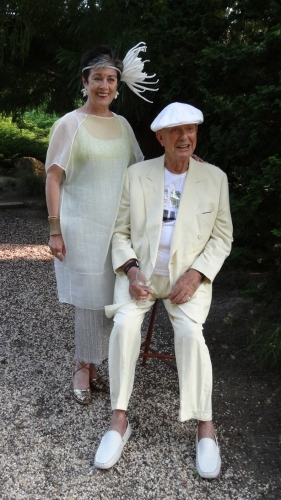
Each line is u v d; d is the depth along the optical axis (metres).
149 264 2.22
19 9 5.00
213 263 2.21
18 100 6.62
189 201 2.21
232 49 3.00
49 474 2.03
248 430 2.30
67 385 2.65
